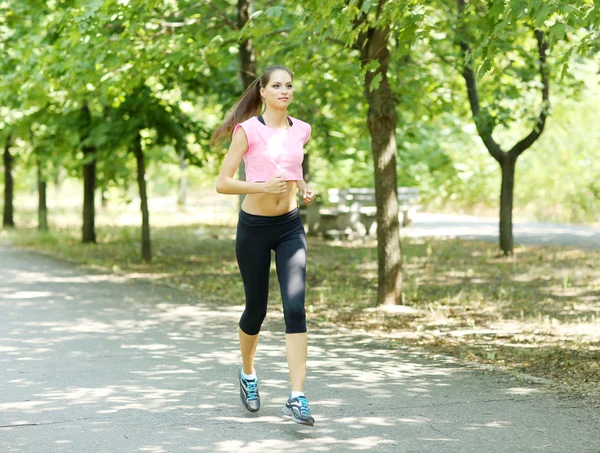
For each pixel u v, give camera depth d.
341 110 13.62
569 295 10.09
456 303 9.55
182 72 12.32
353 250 16.20
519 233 18.17
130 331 7.93
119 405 5.10
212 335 7.73
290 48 10.59
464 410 4.95
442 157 22.88
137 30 10.24
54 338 7.53
